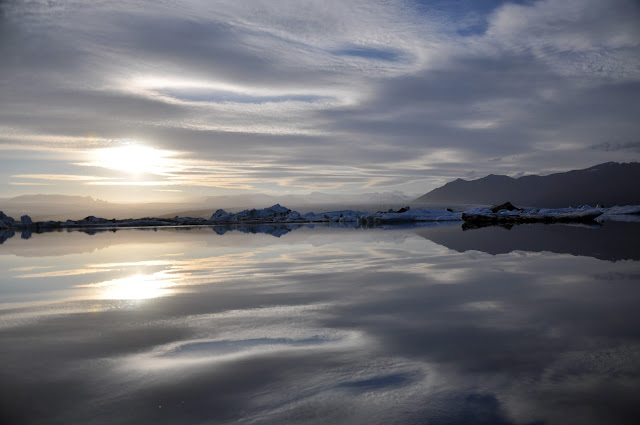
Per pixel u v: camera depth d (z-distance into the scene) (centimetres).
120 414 364
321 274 1038
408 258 1292
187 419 354
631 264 1062
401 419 349
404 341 530
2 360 491
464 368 444
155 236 2577
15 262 1386
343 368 452
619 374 421
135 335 579
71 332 597
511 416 350
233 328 603
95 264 1299
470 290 812
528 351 486
